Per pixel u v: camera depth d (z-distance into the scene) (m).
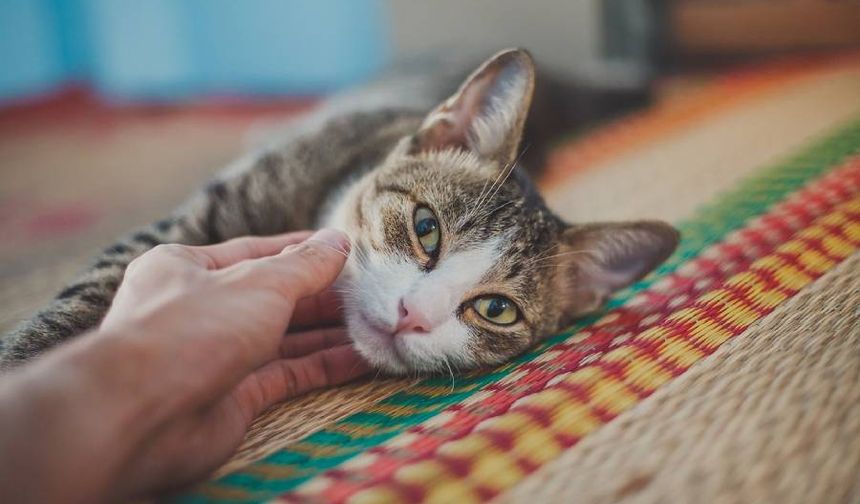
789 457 0.20
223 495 0.20
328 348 0.28
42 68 0.81
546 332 0.32
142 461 0.18
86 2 0.81
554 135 0.54
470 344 0.29
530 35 0.64
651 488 0.19
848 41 0.64
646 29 0.66
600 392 0.22
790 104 0.52
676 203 0.39
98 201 0.51
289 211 0.35
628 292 0.32
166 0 0.77
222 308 0.19
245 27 0.76
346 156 0.38
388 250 0.30
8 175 0.58
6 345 0.26
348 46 0.75
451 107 0.33
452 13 0.66
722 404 0.22
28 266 0.40
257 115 0.75
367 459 0.20
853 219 0.32
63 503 0.16
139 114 0.80
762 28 0.66
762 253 0.31
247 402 0.24
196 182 0.53
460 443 0.20
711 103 0.56
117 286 0.28
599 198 0.42
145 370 0.18
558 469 0.20
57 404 0.16
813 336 0.24
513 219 0.31
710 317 0.26
